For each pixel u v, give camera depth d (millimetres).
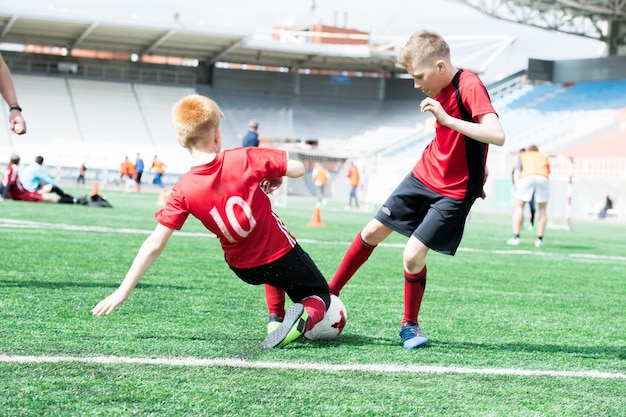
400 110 54656
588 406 3041
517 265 9633
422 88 3973
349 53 49938
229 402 2848
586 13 48469
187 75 53500
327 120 53750
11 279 5824
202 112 3545
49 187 18703
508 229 19375
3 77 4496
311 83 55062
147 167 45438
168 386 3029
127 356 3500
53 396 2830
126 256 7984
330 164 43531
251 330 4285
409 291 4121
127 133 47375
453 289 6887
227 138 50812
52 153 44312
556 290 7207
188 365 3381
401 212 4172
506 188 36250
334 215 22953
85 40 48594
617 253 12727
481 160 3969
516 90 50344
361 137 52469
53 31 46375
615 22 50562
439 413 2842
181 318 4570
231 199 3555
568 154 40406
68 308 4680
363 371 3432
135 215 15883
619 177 34469
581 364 3854
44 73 49688
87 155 44375
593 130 42531
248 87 54219
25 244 8586
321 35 49688
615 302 6516
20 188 18422
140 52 51625
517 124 46469
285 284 3846
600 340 4602
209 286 6082
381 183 38062
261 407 2803
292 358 3613
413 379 3334
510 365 3734
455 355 3916
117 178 43469
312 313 3828
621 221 32844
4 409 2650
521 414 2881
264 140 51469
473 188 3971
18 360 3322
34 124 45844
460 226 4027
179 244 9859
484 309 5723
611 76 46656
